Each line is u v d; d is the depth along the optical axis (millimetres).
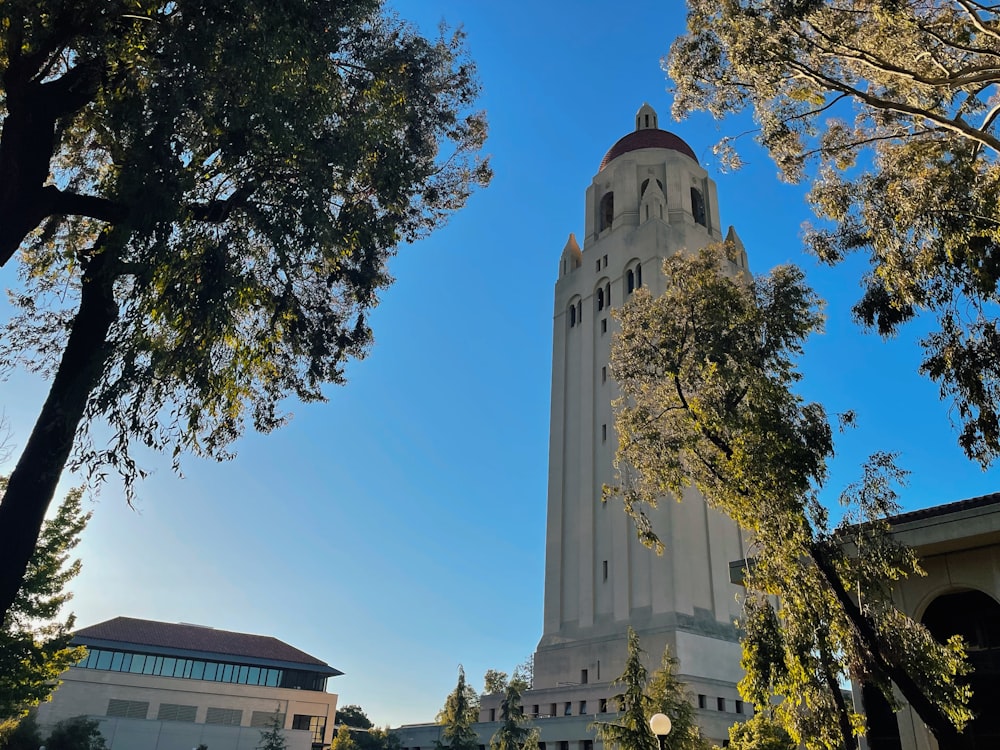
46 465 11711
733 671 42969
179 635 73438
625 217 60562
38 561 30156
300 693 73312
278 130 12758
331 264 15641
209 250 12766
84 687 64688
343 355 18500
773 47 17828
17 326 17203
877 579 15383
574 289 63000
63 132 14742
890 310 16203
